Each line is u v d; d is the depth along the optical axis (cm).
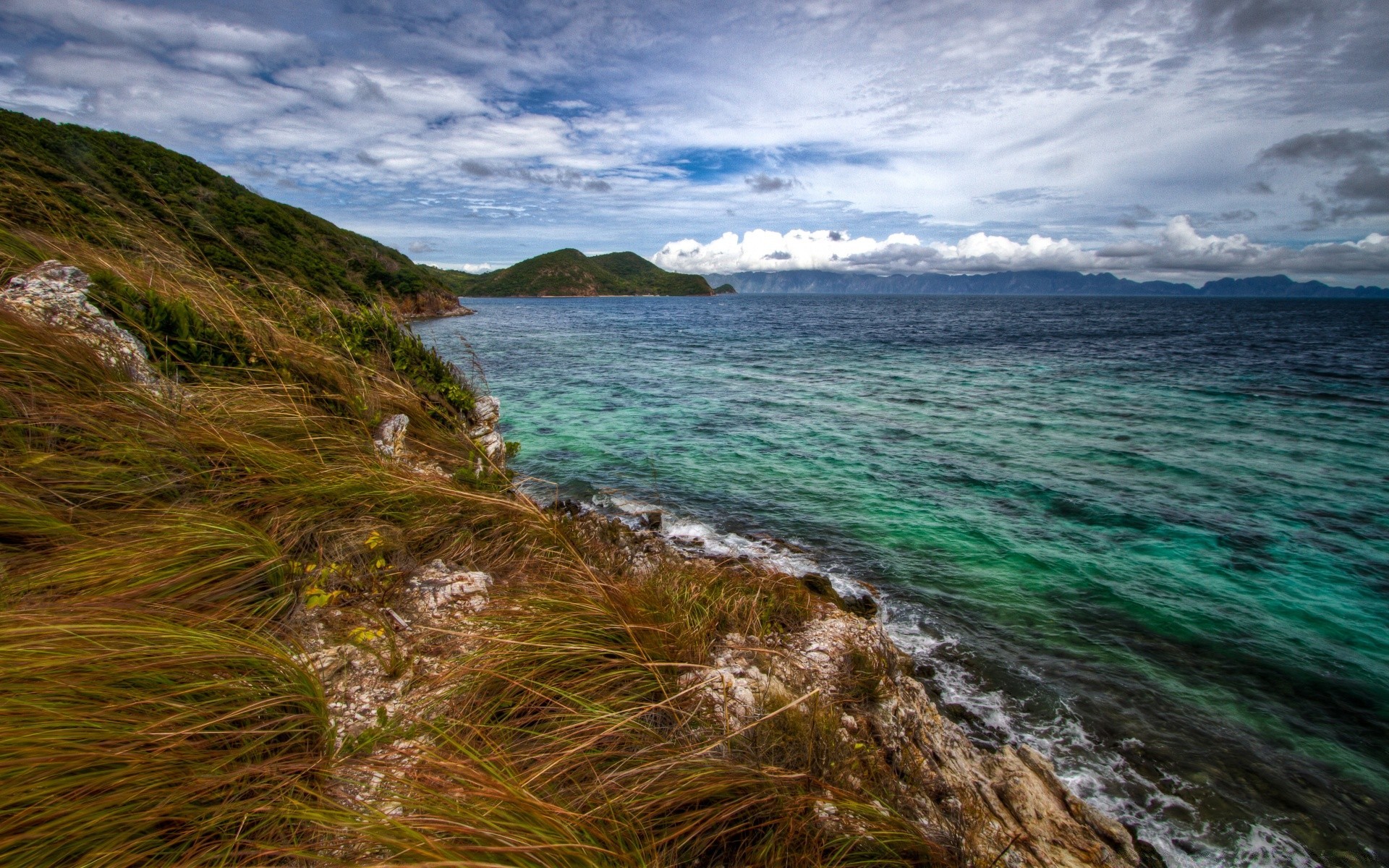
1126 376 2706
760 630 381
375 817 159
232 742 179
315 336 646
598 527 638
